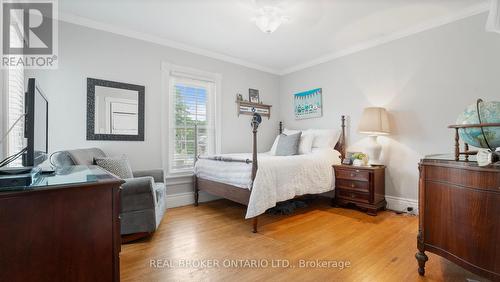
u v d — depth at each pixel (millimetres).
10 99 1892
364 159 3189
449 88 2691
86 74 2701
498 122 1312
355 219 2785
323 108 3961
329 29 2982
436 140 2779
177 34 3107
